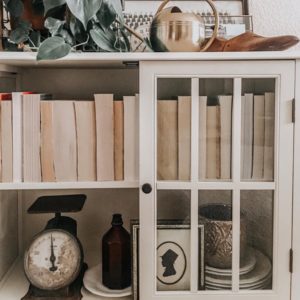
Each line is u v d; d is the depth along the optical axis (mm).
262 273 1127
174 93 1090
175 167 1113
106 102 1117
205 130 1106
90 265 1362
